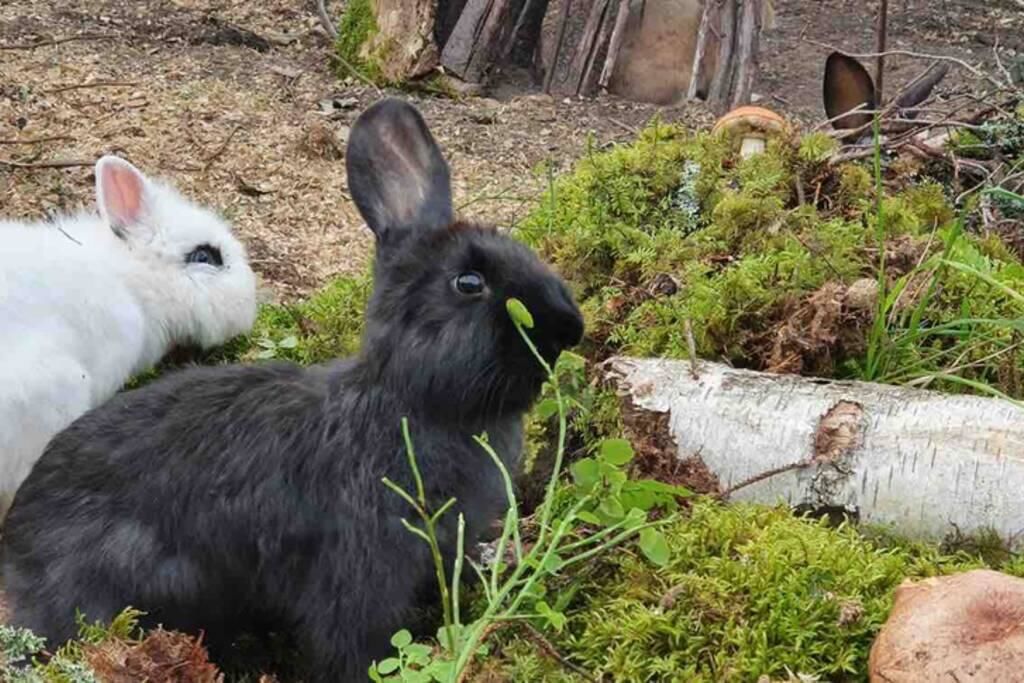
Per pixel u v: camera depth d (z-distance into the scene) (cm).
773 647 112
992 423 121
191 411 118
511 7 230
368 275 155
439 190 119
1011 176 158
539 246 151
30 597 117
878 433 122
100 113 200
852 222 149
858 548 118
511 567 120
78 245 142
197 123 200
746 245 147
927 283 140
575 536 120
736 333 136
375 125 118
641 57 232
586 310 141
